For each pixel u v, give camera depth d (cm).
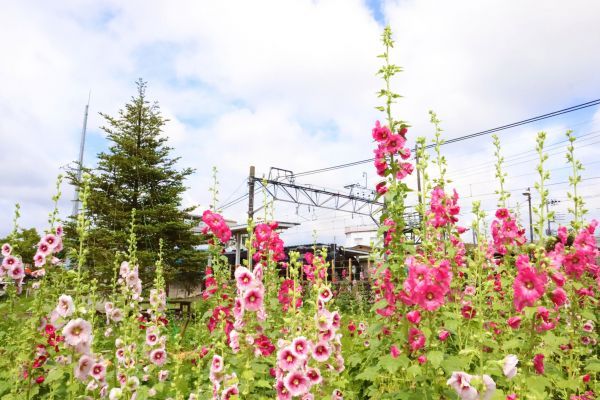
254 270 434
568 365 440
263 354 404
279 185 2750
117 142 2411
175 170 2456
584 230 449
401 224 408
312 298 411
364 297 1305
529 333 353
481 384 288
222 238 539
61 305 416
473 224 461
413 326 381
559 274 345
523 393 322
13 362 508
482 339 330
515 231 509
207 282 525
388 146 427
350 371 533
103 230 2061
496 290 510
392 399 361
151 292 627
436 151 542
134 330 569
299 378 327
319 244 2625
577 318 482
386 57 453
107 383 470
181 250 2269
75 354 403
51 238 555
